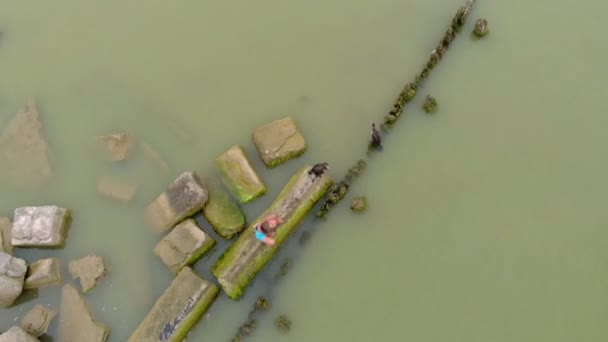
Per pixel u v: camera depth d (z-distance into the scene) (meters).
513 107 14.22
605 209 13.18
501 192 13.47
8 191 14.44
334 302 12.90
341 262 13.19
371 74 14.88
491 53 14.80
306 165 13.98
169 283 13.42
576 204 13.27
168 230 13.60
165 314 12.65
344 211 13.54
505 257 12.96
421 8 15.43
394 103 14.33
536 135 13.93
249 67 15.34
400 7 15.50
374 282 12.98
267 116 14.73
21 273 12.95
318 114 14.59
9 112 15.27
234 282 12.77
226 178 13.77
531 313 12.49
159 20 16.14
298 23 15.70
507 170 13.65
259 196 13.72
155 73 15.52
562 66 14.56
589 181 13.44
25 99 15.31
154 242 13.70
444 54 14.77
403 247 13.20
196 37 15.85
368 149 13.97
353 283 13.01
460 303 12.68
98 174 14.44
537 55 14.72
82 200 14.26
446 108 14.30
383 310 12.75
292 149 13.84
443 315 12.62
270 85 15.07
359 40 15.28
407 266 13.05
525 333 12.35
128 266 13.58
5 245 13.53
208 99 15.06
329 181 13.48
